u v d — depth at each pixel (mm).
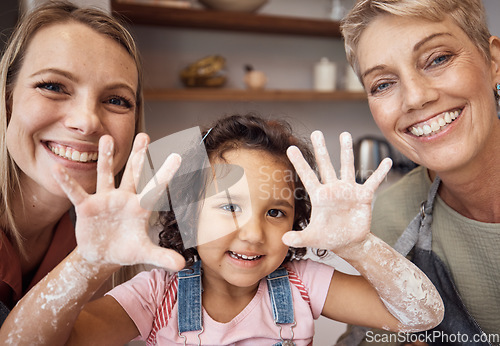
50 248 774
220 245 630
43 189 691
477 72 674
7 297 709
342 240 548
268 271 653
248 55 1902
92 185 653
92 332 603
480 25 693
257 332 682
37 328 517
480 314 780
